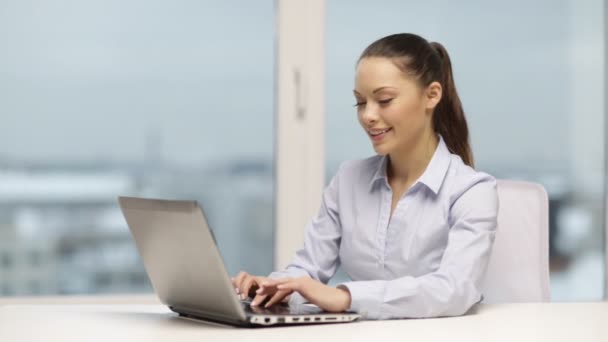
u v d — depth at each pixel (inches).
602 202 136.6
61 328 62.2
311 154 129.0
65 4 125.4
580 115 135.4
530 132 134.1
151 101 127.7
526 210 87.2
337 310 67.3
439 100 81.0
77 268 127.3
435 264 80.3
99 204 127.2
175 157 128.5
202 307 65.5
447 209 79.3
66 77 125.6
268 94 130.3
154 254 67.1
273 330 60.9
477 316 69.5
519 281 86.0
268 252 131.3
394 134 77.5
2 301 124.2
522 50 133.6
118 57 126.7
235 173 129.9
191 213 59.7
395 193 83.8
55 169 126.0
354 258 84.8
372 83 76.7
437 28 132.2
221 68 129.2
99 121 126.5
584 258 137.3
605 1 135.2
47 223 126.3
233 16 129.3
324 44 129.7
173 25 128.0
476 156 133.0
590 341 57.6
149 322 65.4
